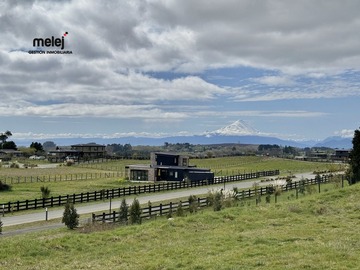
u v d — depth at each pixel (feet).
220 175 310.65
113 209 146.41
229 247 62.90
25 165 373.40
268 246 61.36
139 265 56.03
